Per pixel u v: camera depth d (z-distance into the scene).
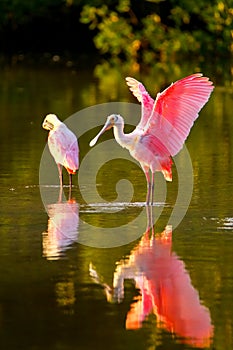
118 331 9.95
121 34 42.97
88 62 43.28
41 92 31.67
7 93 31.56
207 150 20.38
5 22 48.69
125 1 42.41
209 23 42.34
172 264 12.08
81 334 9.89
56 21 48.78
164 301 10.77
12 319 10.27
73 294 11.02
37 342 9.69
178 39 42.75
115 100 29.03
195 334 9.88
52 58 45.03
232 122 24.39
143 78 35.56
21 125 24.36
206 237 13.34
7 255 12.52
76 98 29.72
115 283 11.39
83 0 46.47
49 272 11.80
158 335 9.89
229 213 14.73
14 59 44.53
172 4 42.50
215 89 31.55
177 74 36.84
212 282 11.39
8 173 18.02
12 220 14.35
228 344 9.66
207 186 16.73
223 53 43.38
